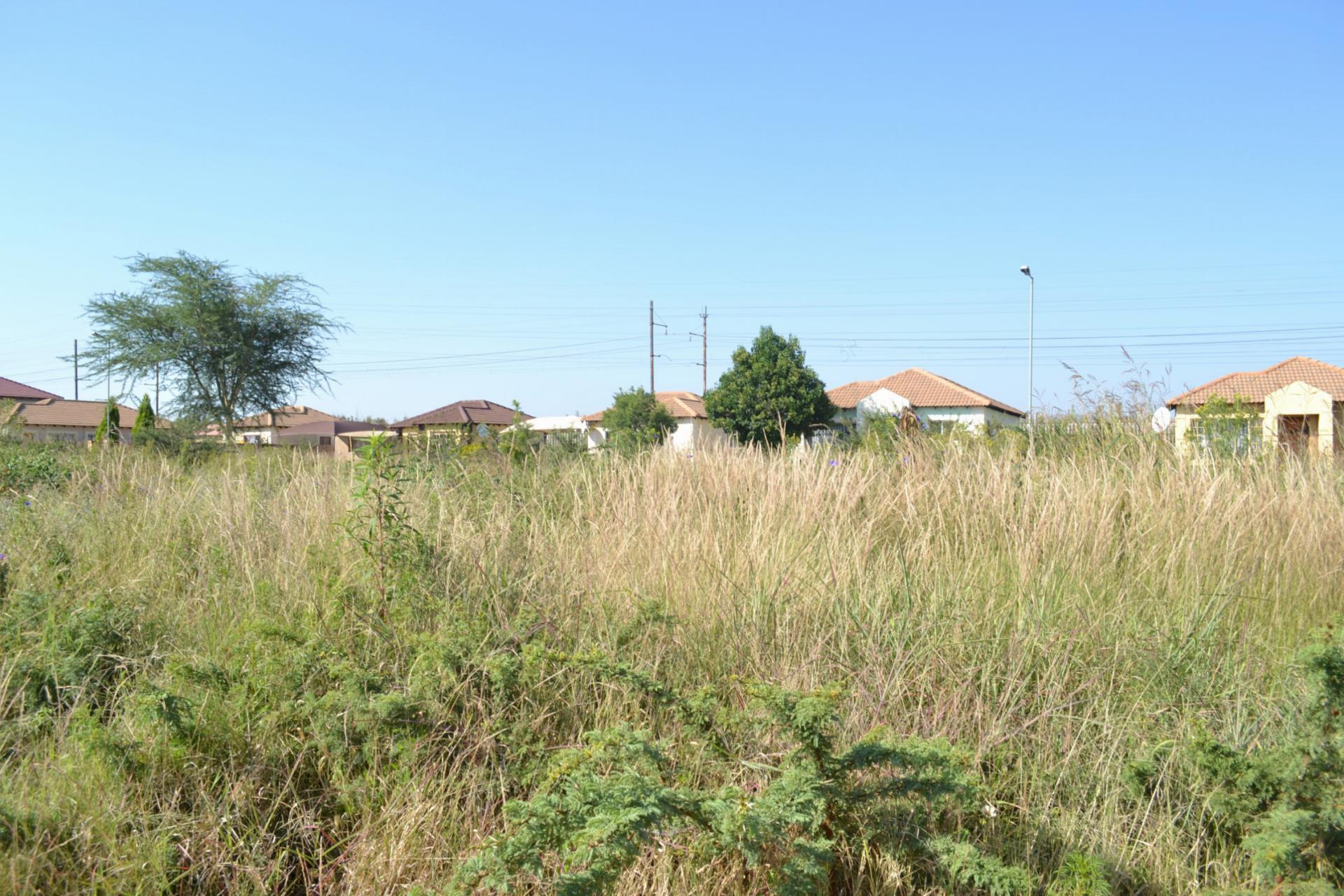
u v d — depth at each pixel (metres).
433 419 37.16
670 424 39.75
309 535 5.42
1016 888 2.56
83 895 2.33
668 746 3.09
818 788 2.61
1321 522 5.50
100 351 33.06
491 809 2.94
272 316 34.78
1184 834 2.97
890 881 2.67
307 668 3.46
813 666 3.71
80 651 3.70
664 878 2.56
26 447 13.63
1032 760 3.29
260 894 2.54
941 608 4.10
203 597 4.70
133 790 2.82
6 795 2.58
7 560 5.07
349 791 2.99
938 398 45.75
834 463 6.47
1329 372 24.72
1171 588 4.50
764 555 4.51
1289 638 4.13
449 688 3.39
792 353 41.50
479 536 4.86
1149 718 3.51
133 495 7.13
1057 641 3.88
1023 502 5.46
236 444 23.36
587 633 3.99
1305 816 2.54
